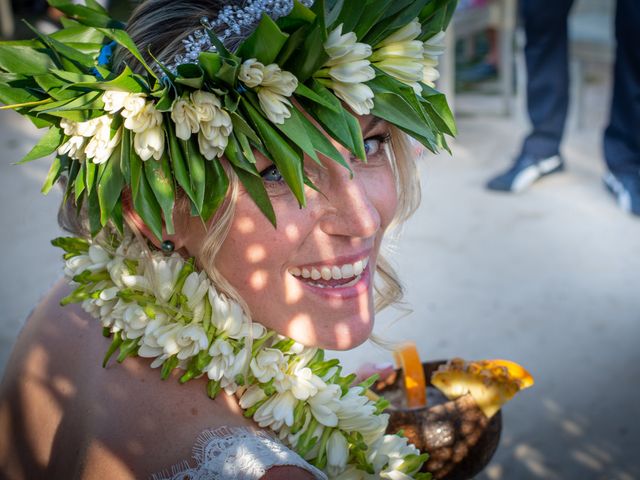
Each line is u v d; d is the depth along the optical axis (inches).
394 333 132.3
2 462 56.5
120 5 171.5
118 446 48.3
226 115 45.4
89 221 51.0
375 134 51.8
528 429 110.9
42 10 279.6
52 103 45.6
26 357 57.3
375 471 53.1
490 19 215.5
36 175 194.9
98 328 54.8
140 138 45.7
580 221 167.6
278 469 45.3
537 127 182.7
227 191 47.5
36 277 153.0
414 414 58.8
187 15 49.6
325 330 50.9
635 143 171.6
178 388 49.0
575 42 203.5
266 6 49.1
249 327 49.4
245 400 49.8
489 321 135.6
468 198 179.5
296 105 48.0
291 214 48.3
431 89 54.0
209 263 48.9
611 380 120.0
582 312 137.1
